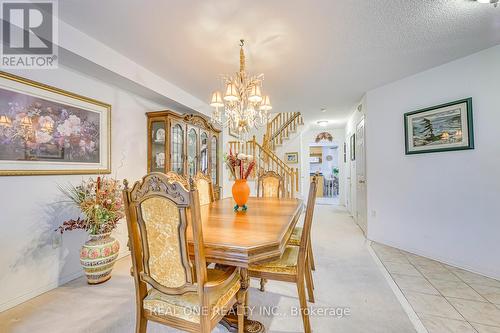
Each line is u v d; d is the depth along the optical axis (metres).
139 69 2.71
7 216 1.87
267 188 3.20
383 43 2.23
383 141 3.35
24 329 1.59
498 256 2.26
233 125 2.73
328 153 10.60
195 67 2.74
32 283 2.00
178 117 3.42
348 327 1.60
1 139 1.81
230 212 1.92
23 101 1.94
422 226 2.89
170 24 1.93
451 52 2.41
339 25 1.95
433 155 2.78
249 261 1.08
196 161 3.95
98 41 2.19
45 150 2.09
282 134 6.99
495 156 2.28
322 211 5.96
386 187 3.32
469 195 2.46
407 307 1.81
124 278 2.32
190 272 1.08
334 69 2.80
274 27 1.97
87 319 1.69
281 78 3.06
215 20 1.88
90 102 2.48
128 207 1.15
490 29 2.02
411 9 1.76
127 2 1.67
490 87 2.31
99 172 2.59
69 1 1.65
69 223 2.13
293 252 1.73
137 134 3.14
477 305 1.83
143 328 1.23
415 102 2.96
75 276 2.34
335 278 2.31
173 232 1.07
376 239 3.47
